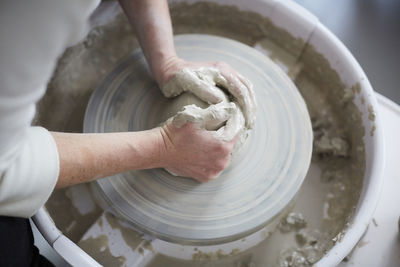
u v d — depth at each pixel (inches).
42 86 25.9
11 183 30.1
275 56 69.2
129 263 49.1
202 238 44.5
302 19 63.6
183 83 46.4
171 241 46.7
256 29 70.9
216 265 50.3
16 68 22.1
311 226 53.7
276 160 49.8
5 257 37.4
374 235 52.7
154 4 52.2
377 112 54.8
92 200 55.1
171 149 41.9
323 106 64.8
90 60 68.1
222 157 43.6
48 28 22.1
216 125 43.2
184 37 60.9
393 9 96.2
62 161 35.8
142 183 47.6
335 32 92.9
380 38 91.7
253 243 52.1
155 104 53.1
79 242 50.0
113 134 40.4
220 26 72.9
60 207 54.2
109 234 50.7
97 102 53.6
